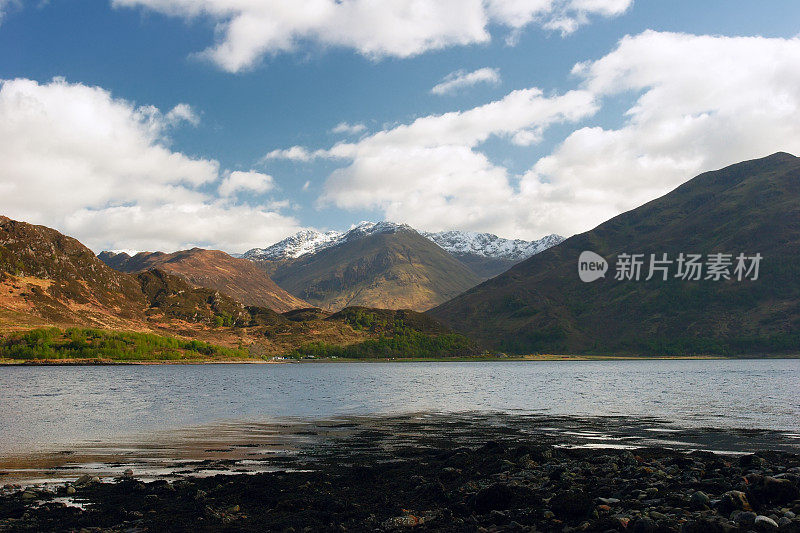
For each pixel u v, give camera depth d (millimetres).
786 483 21359
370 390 107312
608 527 19234
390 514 22797
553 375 183750
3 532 20703
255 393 98375
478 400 82562
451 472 29047
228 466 33719
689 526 18141
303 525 21469
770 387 109000
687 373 188000
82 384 126938
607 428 50500
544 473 28641
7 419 57750
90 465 34094
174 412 65000
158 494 26266
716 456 33406
